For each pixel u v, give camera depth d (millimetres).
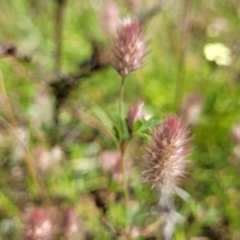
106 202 267
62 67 330
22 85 322
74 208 255
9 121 308
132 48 215
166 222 267
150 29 368
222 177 299
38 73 311
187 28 326
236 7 407
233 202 291
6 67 333
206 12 406
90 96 325
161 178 211
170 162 208
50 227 227
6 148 303
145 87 333
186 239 270
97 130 318
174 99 322
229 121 313
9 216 274
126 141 222
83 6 400
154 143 208
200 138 313
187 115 290
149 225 260
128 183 277
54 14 360
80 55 363
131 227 244
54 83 291
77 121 319
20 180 291
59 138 310
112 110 326
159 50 369
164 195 275
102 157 277
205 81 326
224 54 317
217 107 330
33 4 407
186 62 347
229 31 381
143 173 210
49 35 377
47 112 311
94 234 263
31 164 273
